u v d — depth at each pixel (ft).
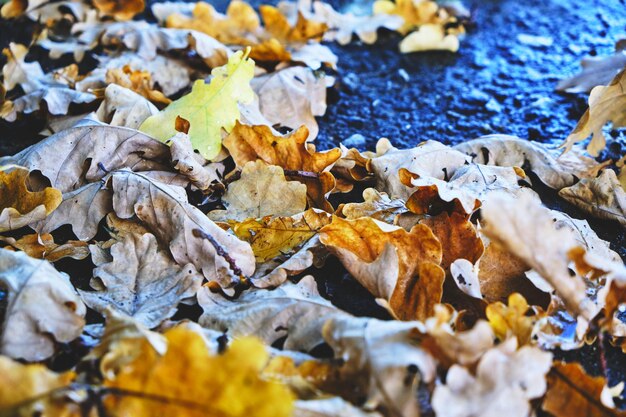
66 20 4.83
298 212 3.88
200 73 4.51
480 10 5.08
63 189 3.92
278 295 3.59
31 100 4.25
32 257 3.66
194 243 3.71
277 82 4.31
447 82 4.66
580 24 4.96
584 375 3.40
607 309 3.53
